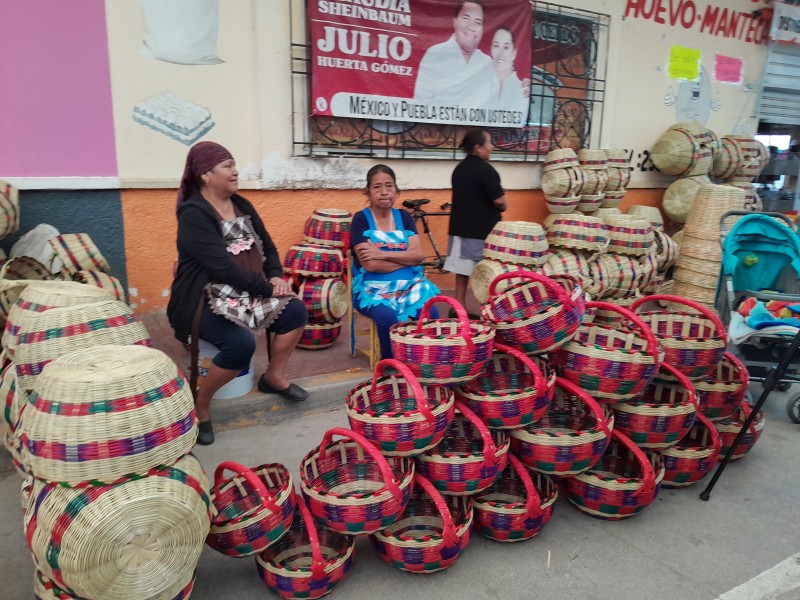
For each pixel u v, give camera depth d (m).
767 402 4.05
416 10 5.16
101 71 4.16
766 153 7.81
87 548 1.61
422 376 2.34
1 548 2.34
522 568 2.31
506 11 5.69
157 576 1.73
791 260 3.73
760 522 2.66
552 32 6.20
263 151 4.77
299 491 2.75
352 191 5.26
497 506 2.35
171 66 4.37
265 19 4.57
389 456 2.23
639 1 6.77
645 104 7.22
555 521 2.64
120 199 4.39
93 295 2.54
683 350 2.81
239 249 3.06
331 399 3.64
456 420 2.78
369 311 3.50
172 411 1.79
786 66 8.53
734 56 7.93
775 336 3.41
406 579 2.25
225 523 1.98
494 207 4.83
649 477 2.49
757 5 7.89
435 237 5.90
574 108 6.61
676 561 2.37
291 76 4.76
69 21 4.00
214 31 4.45
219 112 4.60
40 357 2.24
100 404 1.67
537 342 2.48
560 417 2.92
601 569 2.31
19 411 2.12
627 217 5.43
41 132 4.07
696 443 3.05
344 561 2.13
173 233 4.61
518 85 5.98
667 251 6.01
